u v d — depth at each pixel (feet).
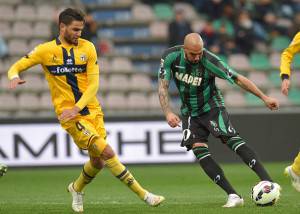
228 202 89.81
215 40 224.33
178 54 91.09
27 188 135.23
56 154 174.81
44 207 97.55
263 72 227.20
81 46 85.81
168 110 90.79
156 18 247.70
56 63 85.30
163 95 91.15
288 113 180.45
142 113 177.68
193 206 94.22
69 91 85.92
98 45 216.13
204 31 221.66
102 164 89.30
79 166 175.32
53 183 144.77
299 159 99.14
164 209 90.58
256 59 231.71
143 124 176.45
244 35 229.04
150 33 240.94
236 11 242.58
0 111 199.72
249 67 226.79
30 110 201.36
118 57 222.07
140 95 209.56
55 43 85.56
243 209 86.33
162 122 176.65
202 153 91.91
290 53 99.09
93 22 204.33
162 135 176.55
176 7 251.39
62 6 240.53
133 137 176.14
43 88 206.49
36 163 174.40
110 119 175.73
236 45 229.86
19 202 107.96
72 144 175.11
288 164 177.37
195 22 241.55
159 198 86.89
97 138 85.25
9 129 174.19
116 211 89.30
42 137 174.60
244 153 90.99
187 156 177.17
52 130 174.70
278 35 249.96
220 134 91.20
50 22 233.14
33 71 209.36
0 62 213.66
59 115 86.69
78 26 83.92
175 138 176.86
